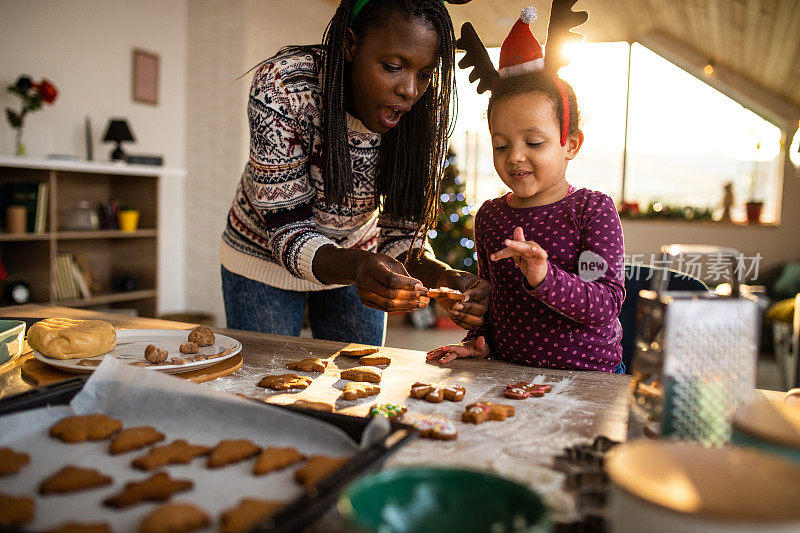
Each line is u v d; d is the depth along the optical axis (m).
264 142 1.18
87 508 0.52
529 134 1.11
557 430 0.75
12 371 1.00
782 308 3.60
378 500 0.45
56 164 3.24
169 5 4.32
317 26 4.96
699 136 5.94
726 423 0.60
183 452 0.61
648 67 5.94
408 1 1.06
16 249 3.40
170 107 4.41
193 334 1.11
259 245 1.40
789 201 5.20
